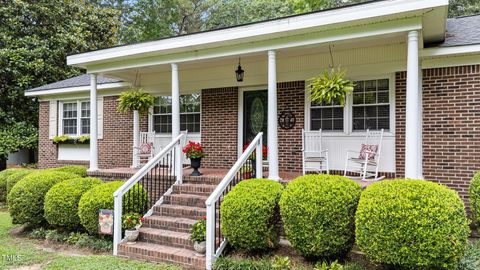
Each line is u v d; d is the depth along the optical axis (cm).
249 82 779
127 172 730
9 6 1280
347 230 404
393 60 636
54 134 1100
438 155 604
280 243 490
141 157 895
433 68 609
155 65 699
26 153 1462
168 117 912
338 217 402
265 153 666
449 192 375
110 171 755
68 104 1095
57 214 566
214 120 832
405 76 632
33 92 1108
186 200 580
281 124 744
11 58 1235
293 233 416
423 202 355
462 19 778
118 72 816
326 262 416
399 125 636
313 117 718
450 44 579
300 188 424
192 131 877
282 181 556
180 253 462
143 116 934
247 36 570
